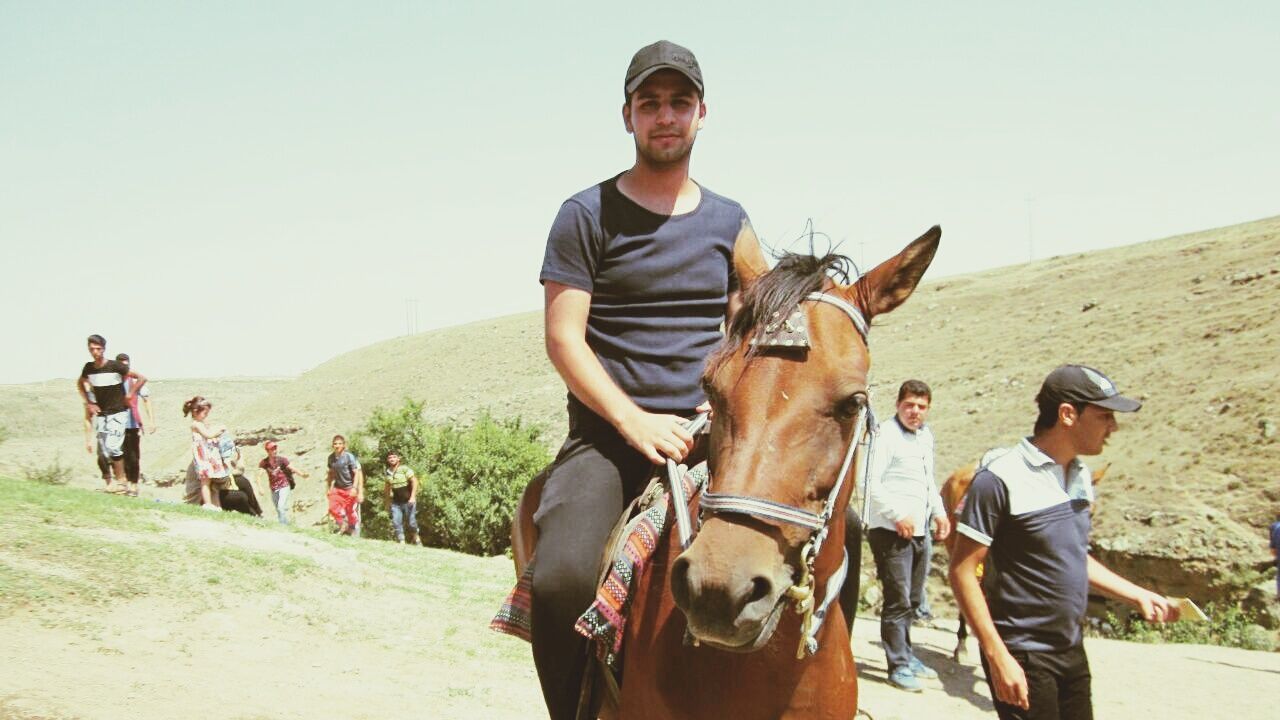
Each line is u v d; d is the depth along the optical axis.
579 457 3.22
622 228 3.22
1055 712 3.94
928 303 57.72
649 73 3.15
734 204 3.45
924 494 8.30
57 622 6.68
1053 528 3.97
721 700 2.67
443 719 6.23
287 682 6.51
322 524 22.48
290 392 80.88
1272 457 21.11
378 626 8.46
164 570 8.29
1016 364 38.28
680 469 2.94
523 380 66.44
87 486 19.80
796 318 2.51
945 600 21.08
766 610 2.26
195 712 5.51
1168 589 18.55
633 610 2.90
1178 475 21.94
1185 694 8.78
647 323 3.24
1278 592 11.99
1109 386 3.96
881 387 42.31
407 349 86.81
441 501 24.69
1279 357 26.86
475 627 8.96
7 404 62.81
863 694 7.97
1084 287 48.47
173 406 86.69
